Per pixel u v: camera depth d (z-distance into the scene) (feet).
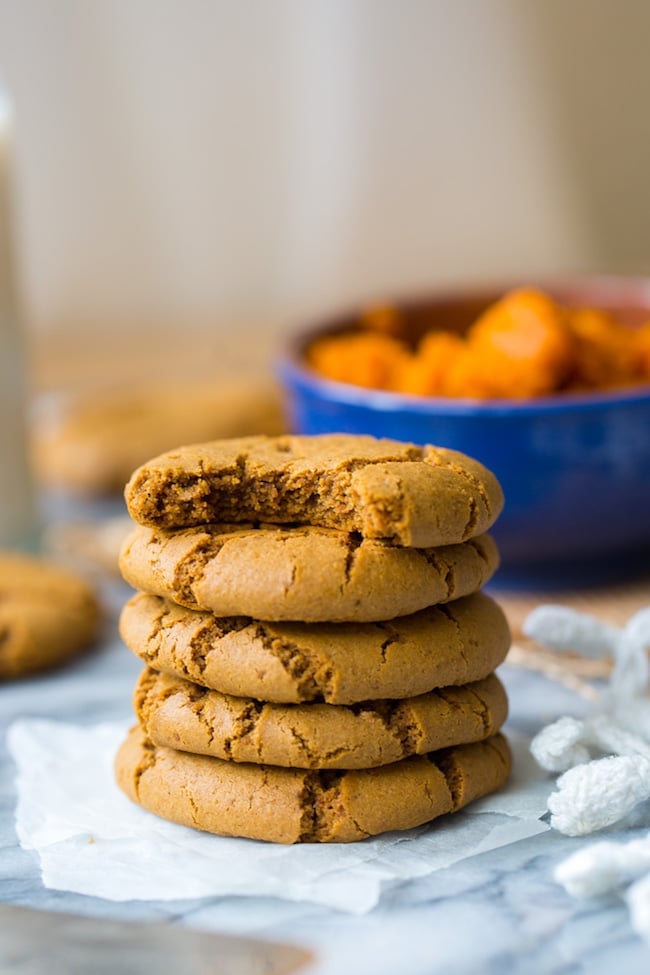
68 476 2.06
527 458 1.62
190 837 1.28
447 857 1.25
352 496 1.26
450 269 2.81
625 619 1.62
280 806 1.26
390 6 2.59
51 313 2.72
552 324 1.70
